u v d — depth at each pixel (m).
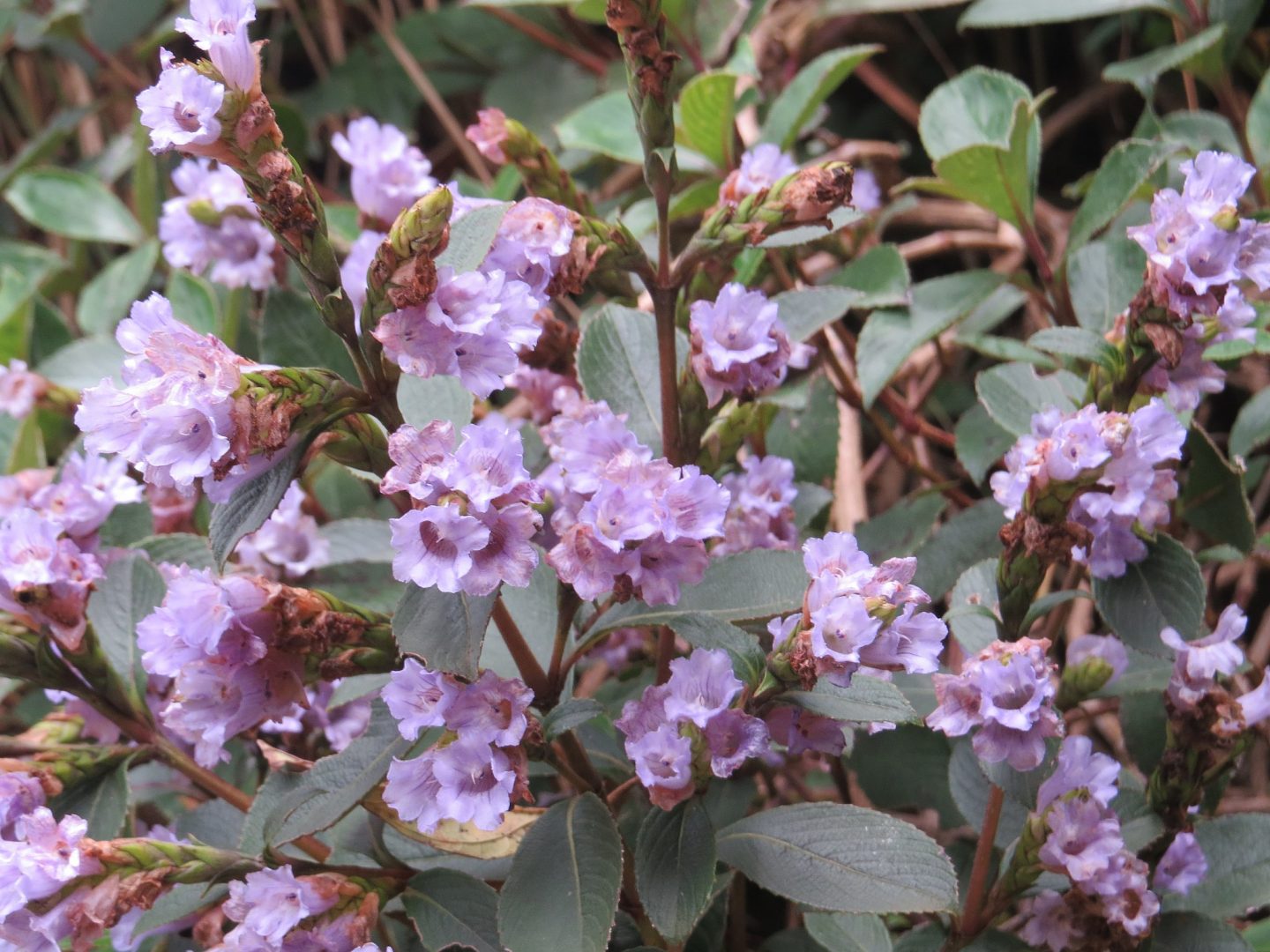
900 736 0.52
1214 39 0.59
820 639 0.38
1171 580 0.45
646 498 0.38
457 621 0.38
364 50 0.94
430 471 0.37
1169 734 0.45
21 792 0.44
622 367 0.48
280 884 0.41
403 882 0.43
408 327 0.38
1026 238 0.58
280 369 0.38
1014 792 0.43
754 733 0.40
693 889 0.40
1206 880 0.46
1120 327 0.48
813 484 0.55
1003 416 0.52
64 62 0.97
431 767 0.40
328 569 0.53
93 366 0.64
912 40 0.85
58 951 0.40
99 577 0.45
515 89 0.85
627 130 0.63
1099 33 0.78
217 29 0.38
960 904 0.48
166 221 0.55
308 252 0.38
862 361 0.56
